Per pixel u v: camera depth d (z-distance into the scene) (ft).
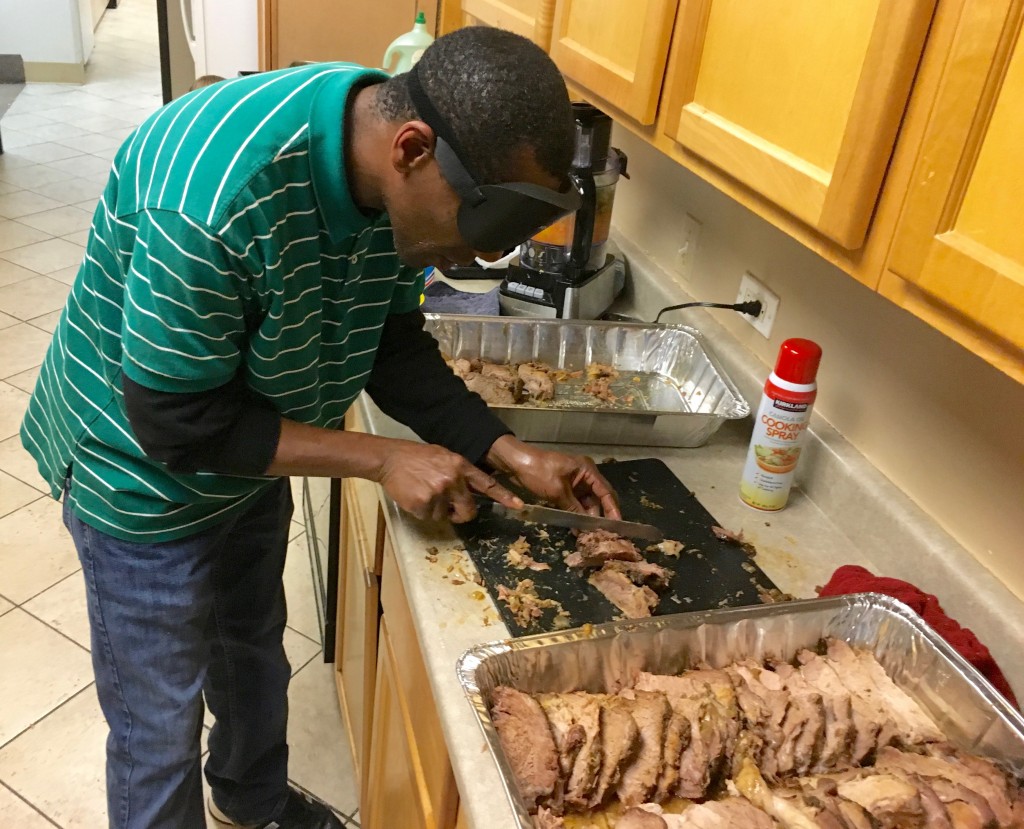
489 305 5.31
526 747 2.48
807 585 3.41
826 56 2.52
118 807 3.95
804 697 2.80
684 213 5.34
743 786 2.61
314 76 2.72
